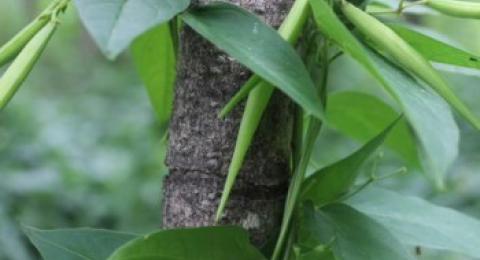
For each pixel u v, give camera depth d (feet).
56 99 8.18
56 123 6.30
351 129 1.85
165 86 1.80
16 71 1.36
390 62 1.38
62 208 4.80
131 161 5.37
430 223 1.61
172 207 1.48
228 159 1.45
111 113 7.20
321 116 1.26
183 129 1.47
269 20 1.44
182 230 1.40
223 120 1.44
